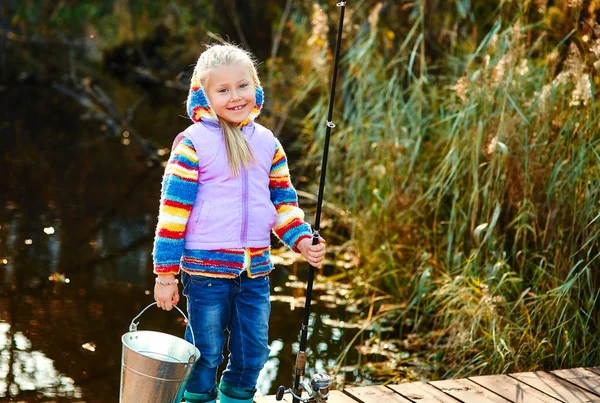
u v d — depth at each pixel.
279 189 2.90
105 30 13.24
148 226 6.55
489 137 4.83
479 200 5.00
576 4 4.59
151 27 12.88
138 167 8.35
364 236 5.66
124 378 2.59
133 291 5.22
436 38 6.37
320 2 7.59
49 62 13.36
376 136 5.92
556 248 4.36
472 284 4.66
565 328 4.19
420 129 5.67
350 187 6.00
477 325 4.36
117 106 11.10
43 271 5.45
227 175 2.70
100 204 7.03
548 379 3.56
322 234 6.34
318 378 2.82
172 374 2.54
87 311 4.87
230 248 2.70
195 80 2.77
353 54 6.51
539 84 4.89
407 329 4.84
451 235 4.81
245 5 10.32
